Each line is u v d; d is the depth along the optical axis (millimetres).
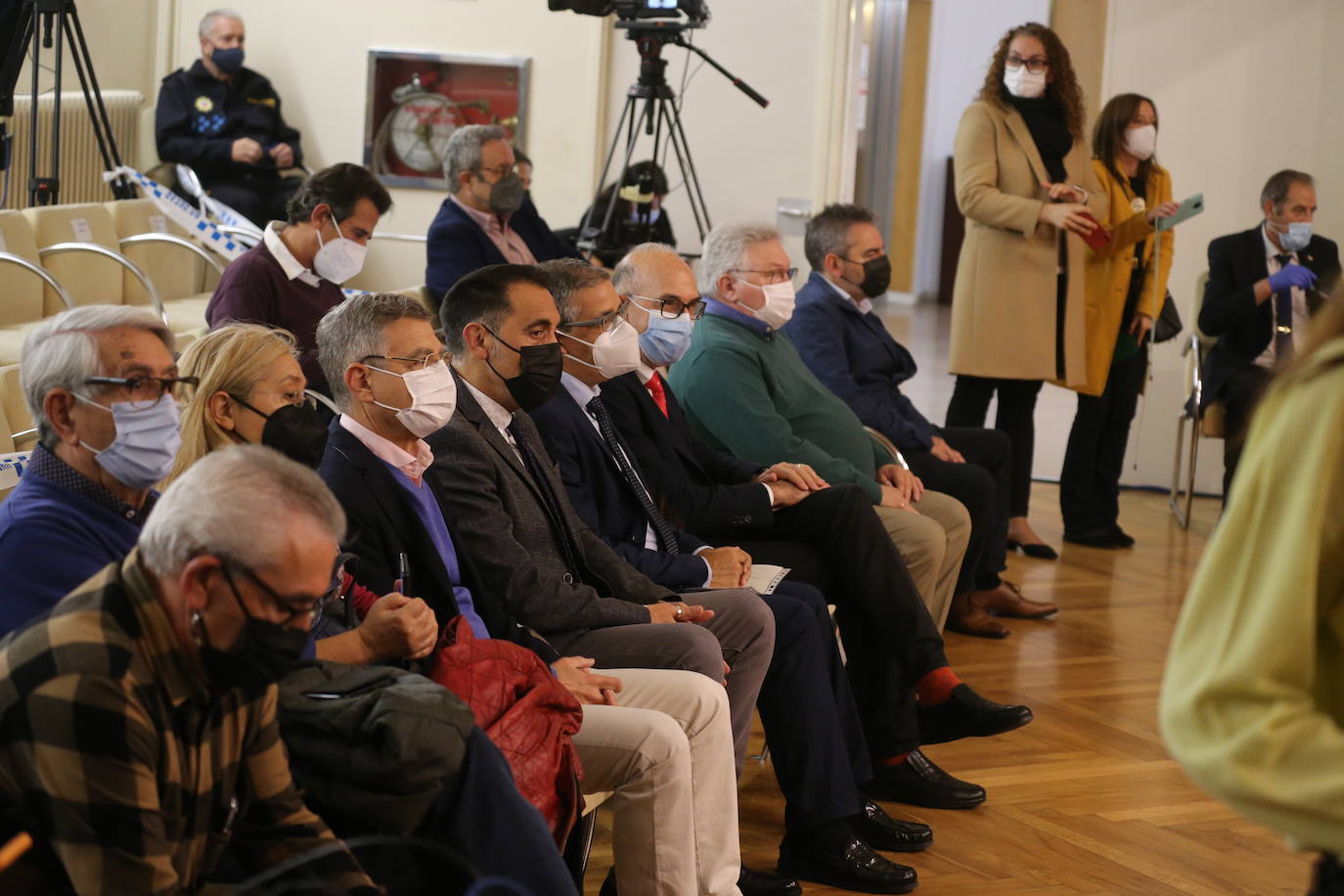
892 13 13133
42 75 6812
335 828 1819
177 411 1923
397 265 6879
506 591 2639
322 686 1860
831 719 2873
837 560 3312
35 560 1803
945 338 11094
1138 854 3059
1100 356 5562
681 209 6707
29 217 4508
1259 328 5789
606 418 3164
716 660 2676
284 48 6789
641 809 2328
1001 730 3217
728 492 3316
